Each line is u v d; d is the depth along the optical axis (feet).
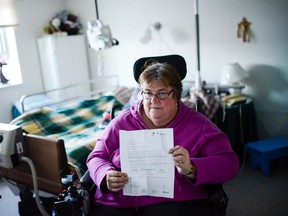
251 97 8.96
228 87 8.31
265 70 8.55
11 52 10.07
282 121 8.66
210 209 3.78
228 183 7.35
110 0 10.76
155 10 9.95
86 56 11.81
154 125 4.20
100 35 8.24
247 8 8.38
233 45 8.86
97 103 8.89
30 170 5.37
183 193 3.83
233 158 3.84
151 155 3.67
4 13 7.02
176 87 3.98
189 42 9.59
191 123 4.10
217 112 7.82
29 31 10.39
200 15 9.14
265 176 7.59
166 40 10.01
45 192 5.49
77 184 4.20
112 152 4.34
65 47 10.70
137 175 3.70
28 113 7.04
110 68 11.59
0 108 9.58
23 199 6.08
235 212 6.14
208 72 9.51
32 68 10.59
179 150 3.45
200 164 3.60
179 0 9.39
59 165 4.74
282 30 8.05
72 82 11.14
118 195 4.00
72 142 6.30
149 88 3.91
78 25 11.36
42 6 10.80
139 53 10.73
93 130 7.36
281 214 5.98
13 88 9.95
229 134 7.94
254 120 8.55
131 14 10.45
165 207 3.74
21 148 4.97
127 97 9.49
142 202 3.89
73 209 3.77
